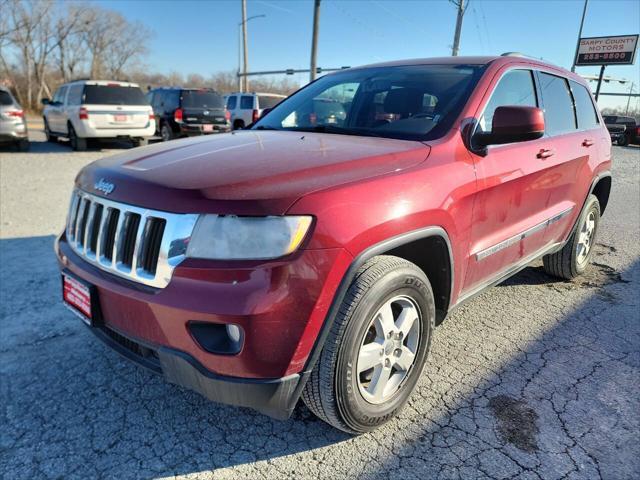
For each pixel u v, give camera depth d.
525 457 2.30
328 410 2.17
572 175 3.84
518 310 3.89
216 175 2.08
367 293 2.07
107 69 58.34
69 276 2.39
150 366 2.15
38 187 8.14
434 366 3.04
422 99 3.04
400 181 2.24
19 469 2.19
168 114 16.36
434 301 2.71
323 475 2.18
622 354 3.23
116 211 2.20
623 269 4.92
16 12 40.78
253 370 1.91
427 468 2.22
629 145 26.34
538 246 3.67
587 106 4.43
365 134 2.97
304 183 2.03
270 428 2.49
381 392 2.36
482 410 2.63
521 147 3.12
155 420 2.53
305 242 1.89
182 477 2.17
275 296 1.84
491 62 3.20
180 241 1.91
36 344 3.19
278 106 3.86
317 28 21.78
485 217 2.81
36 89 44.94
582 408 2.66
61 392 2.73
